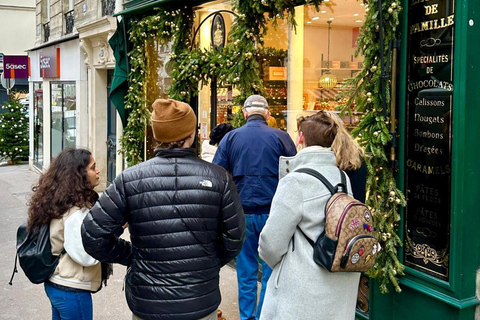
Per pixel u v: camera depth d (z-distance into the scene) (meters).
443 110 3.55
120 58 8.36
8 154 18.80
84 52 12.34
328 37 4.98
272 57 5.66
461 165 3.44
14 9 25.72
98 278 3.31
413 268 3.80
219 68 6.35
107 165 12.01
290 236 2.66
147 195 2.64
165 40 7.35
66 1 14.06
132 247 2.76
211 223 2.70
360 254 2.51
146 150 8.13
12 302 5.41
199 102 7.29
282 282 2.70
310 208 2.62
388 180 3.90
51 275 3.21
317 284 2.60
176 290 2.62
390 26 3.84
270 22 5.59
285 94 5.57
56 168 3.23
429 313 3.73
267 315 2.77
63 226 3.15
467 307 3.51
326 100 5.04
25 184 13.84
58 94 14.56
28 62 17.75
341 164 2.79
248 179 4.30
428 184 3.67
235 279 5.94
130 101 8.24
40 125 16.53
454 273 3.49
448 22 3.49
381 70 3.87
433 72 3.62
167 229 2.62
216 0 6.60
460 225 3.46
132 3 7.76
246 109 4.48
